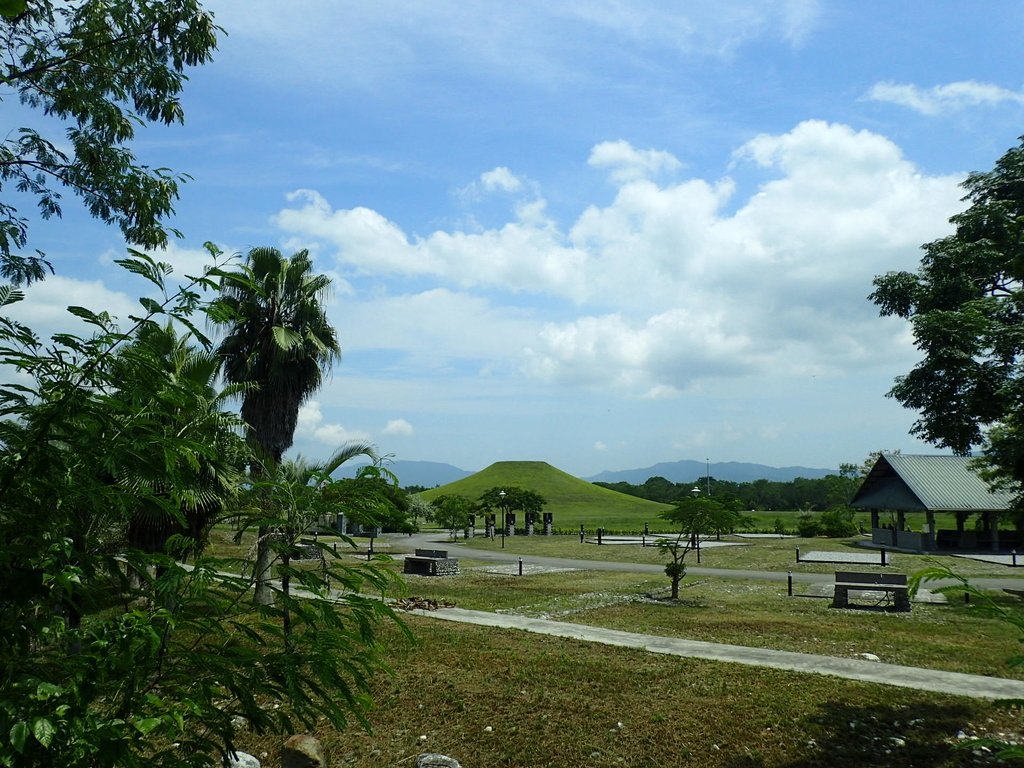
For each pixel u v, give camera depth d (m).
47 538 2.65
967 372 15.86
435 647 12.40
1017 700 3.57
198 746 2.98
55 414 2.52
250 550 4.51
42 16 8.77
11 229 8.93
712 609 18.67
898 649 13.04
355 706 3.13
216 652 2.86
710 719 8.70
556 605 19.20
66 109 9.04
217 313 2.85
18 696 2.28
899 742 7.88
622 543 51.12
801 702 9.23
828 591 22.91
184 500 3.03
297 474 13.60
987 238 16.12
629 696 9.59
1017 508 13.86
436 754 7.72
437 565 28.36
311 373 18.95
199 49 9.45
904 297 17.77
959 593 22.20
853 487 69.88
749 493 123.25
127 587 2.91
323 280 19.14
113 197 9.70
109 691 2.59
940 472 44.53
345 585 3.26
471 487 139.75
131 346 2.69
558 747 8.02
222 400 13.05
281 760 7.66
